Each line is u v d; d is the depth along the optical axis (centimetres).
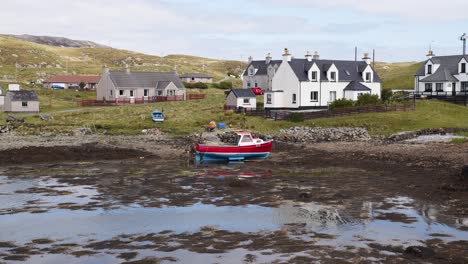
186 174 3531
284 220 2258
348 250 1823
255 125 6328
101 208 2509
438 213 2334
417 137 5322
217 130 5994
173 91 10450
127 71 10500
